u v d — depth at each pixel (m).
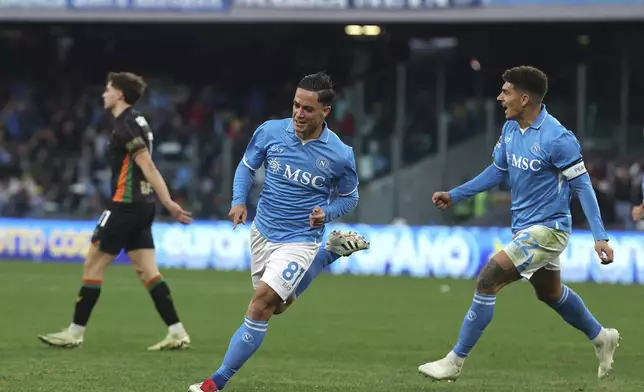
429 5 48.47
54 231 49.22
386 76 56.66
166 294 21.44
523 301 33.94
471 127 50.94
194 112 60.16
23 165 57.22
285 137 15.46
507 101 16.62
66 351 21.12
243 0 50.06
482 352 21.95
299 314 29.08
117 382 17.02
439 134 50.59
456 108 55.22
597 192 48.78
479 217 47.94
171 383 17.00
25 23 57.03
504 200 47.72
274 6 49.84
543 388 17.17
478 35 58.06
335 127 53.19
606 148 52.50
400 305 31.91
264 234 15.54
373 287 38.41
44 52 63.91
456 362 16.41
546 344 23.28
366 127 55.03
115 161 20.86
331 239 16.12
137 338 23.55
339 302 32.66
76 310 21.22
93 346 22.05
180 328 21.61
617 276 42.81
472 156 50.00
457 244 44.94
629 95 53.84
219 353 21.19
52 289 35.38
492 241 44.59
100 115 61.47
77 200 55.12
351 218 49.28
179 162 50.41
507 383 17.70
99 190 55.12
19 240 49.62
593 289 38.72
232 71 63.59
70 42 64.31
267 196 15.59
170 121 59.12
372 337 24.19
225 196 49.19
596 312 30.61
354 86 57.84
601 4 46.91
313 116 15.10
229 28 60.78
